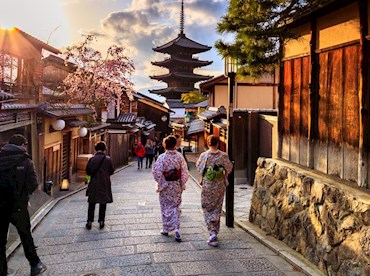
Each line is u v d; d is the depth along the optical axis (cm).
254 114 1210
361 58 429
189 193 1100
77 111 1288
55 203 902
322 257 425
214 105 1883
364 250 350
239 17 500
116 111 2550
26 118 880
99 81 1875
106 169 629
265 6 483
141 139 3338
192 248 515
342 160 470
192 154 2780
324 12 509
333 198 421
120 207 843
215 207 540
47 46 950
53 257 479
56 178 1167
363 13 426
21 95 850
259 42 509
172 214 570
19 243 529
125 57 1992
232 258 474
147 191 1116
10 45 810
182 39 5003
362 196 380
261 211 632
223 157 550
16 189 398
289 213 528
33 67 948
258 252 502
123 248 514
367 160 418
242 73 566
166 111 3941
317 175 496
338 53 483
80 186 1270
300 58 588
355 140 443
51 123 1083
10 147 408
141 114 3878
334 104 491
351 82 454
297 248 491
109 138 1875
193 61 4947
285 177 560
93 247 520
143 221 688
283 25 562
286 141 638
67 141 1326
